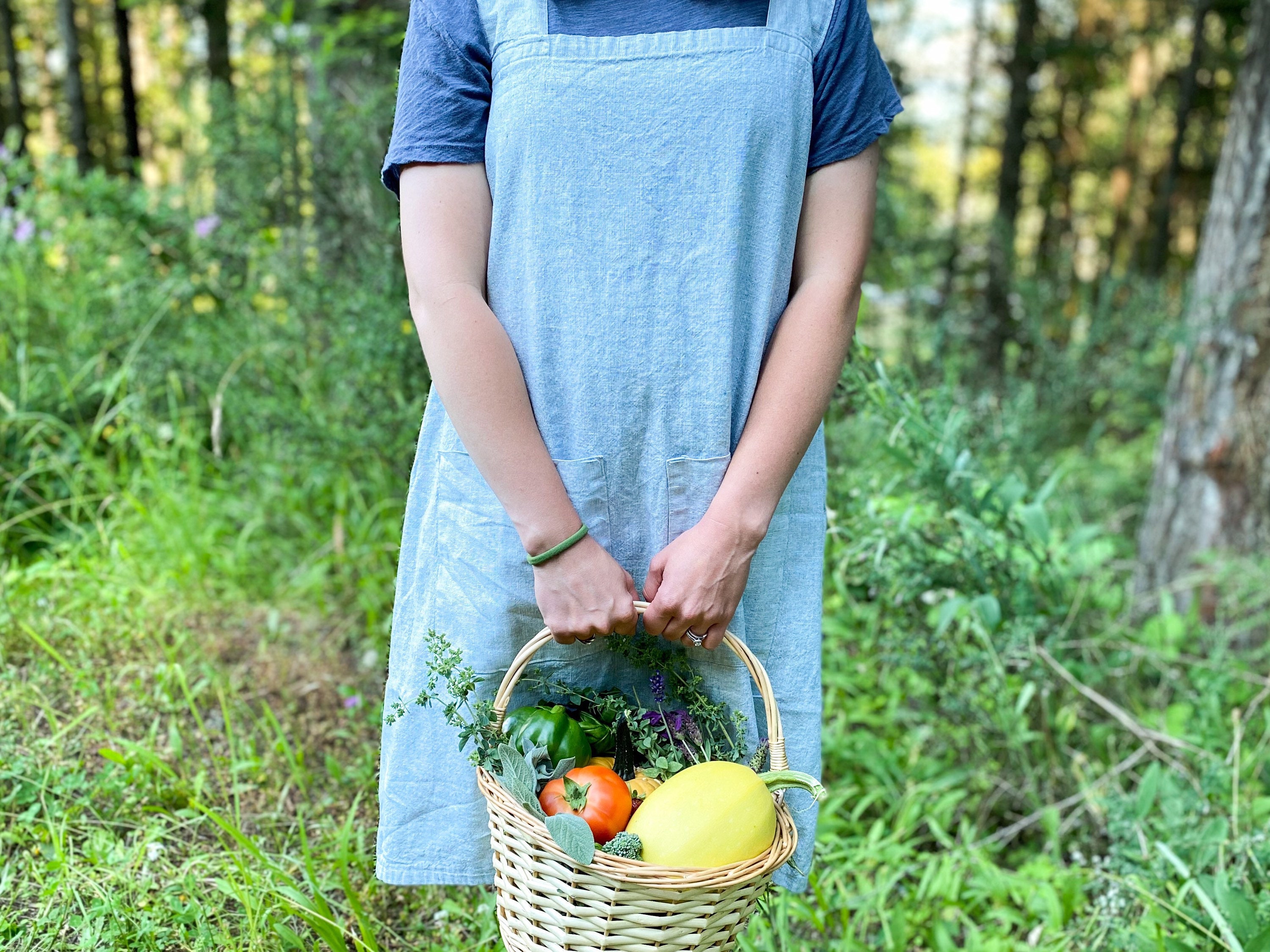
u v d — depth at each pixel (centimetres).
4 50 1027
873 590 257
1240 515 376
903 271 566
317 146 338
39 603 256
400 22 371
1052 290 649
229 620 280
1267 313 368
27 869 182
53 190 386
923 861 230
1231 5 921
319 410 313
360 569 299
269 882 179
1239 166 379
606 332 128
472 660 140
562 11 125
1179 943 179
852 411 287
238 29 765
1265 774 254
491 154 129
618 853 120
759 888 126
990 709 260
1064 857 243
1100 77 1291
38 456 309
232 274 359
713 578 126
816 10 130
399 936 187
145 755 209
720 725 142
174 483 314
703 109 124
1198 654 321
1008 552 245
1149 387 534
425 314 128
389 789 147
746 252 129
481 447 126
